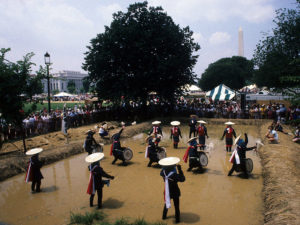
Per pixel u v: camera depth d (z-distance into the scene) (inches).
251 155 487.8
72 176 395.2
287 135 641.6
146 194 315.3
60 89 5625.0
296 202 243.4
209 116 1047.6
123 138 699.4
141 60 1024.9
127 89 1005.8
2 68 467.2
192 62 1082.7
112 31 991.6
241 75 2891.2
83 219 246.7
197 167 420.5
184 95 1155.3
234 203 281.4
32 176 328.8
